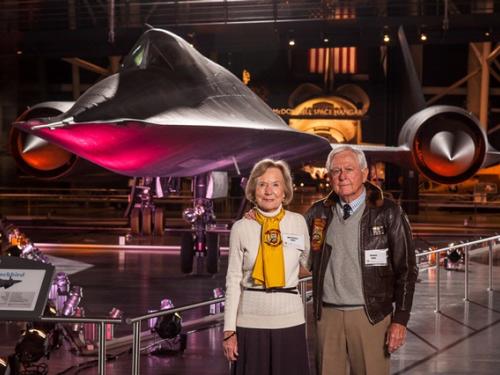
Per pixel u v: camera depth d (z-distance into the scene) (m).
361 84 33.41
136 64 11.29
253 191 3.98
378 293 4.11
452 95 39.47
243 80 30.70
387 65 27.94
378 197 4.12
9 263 4.46
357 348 4.14
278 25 20.16
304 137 11.57
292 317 3.97
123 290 10.65
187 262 12.22
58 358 6.50
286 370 3.94
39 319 4.32
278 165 4.00
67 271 12.73
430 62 40.22
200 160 10.83
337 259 4.14
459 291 10.44
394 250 4.10
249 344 3.95
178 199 28.42
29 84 29.58
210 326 7.99
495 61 36.75
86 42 21.47
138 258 14.72
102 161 10.37
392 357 6.63
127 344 7.04
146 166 10.54
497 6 24.69
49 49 21.69
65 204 33.78
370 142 33.56
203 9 23.31
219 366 6.29
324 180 34.31
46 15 22.16
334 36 20.95
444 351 6.84
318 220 4.21
